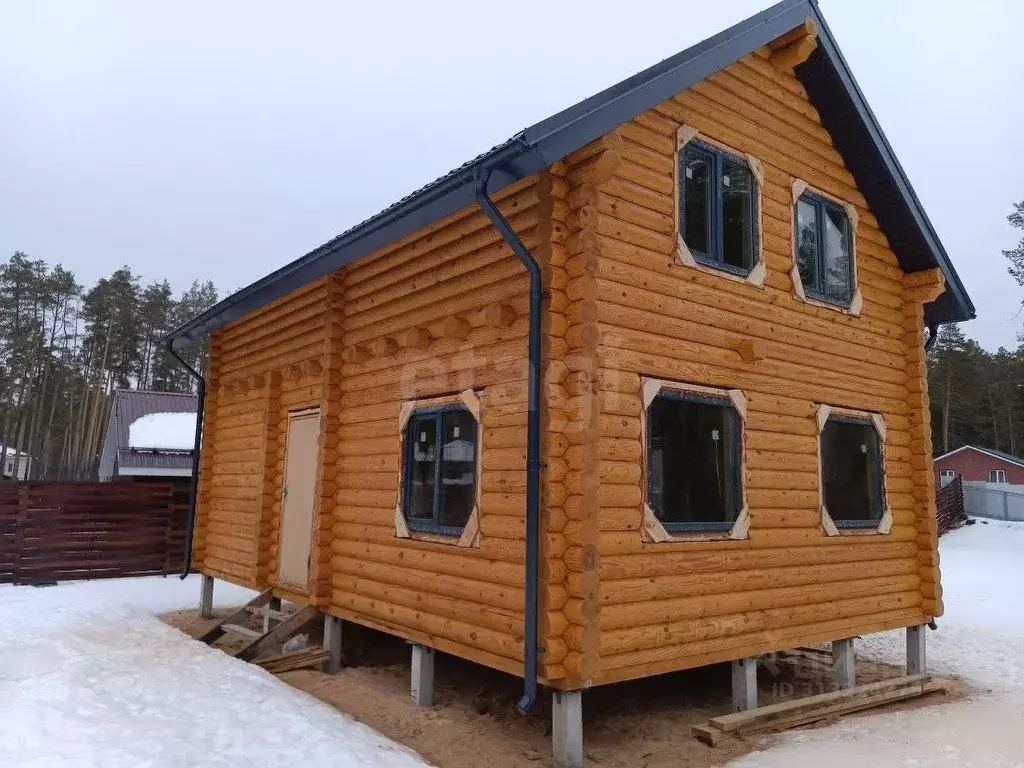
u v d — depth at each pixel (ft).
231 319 35.60
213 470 37.63
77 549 43.78
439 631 20.39
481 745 18.19
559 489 17.12
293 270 27.63
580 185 18.01
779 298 23.68
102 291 145.89
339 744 16.14
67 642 25.50
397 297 24.30
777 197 24.34
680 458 19.89
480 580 19.19
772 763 16.84
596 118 17.01
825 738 18.84
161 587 41.93
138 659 23.22
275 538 30.42
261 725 17.04
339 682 23.73
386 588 23.08
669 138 20.77
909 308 29.71
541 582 16.65
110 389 146.10
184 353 153.07
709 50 20.24
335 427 27.07
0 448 134.82
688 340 20.38
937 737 18.80
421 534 21.89
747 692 20.77
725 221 22.52
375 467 24.59
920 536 28.25
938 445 155.74
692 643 19.25
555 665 16.38
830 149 27.04
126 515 45.37
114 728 16.26
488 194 19.29
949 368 147.54
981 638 33.86
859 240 28.02
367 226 22.57
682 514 19.71
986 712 21.79
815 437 24.30
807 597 22.90
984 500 101.81
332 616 26.08
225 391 37.27
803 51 23.80
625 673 17.49
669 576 18.85
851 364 26.50
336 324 27.30
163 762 14.28
